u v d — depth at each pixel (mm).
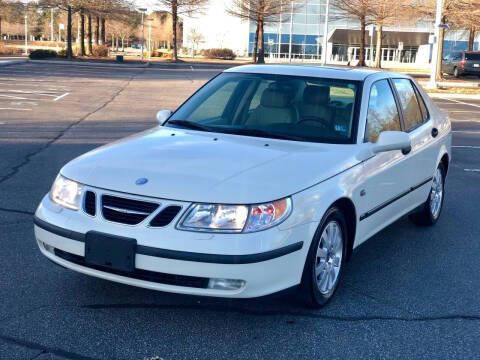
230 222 3447
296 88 4914
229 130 4645
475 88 29156
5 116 13883
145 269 3471
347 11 48688
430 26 62250
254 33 68938
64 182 3891
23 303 4023
